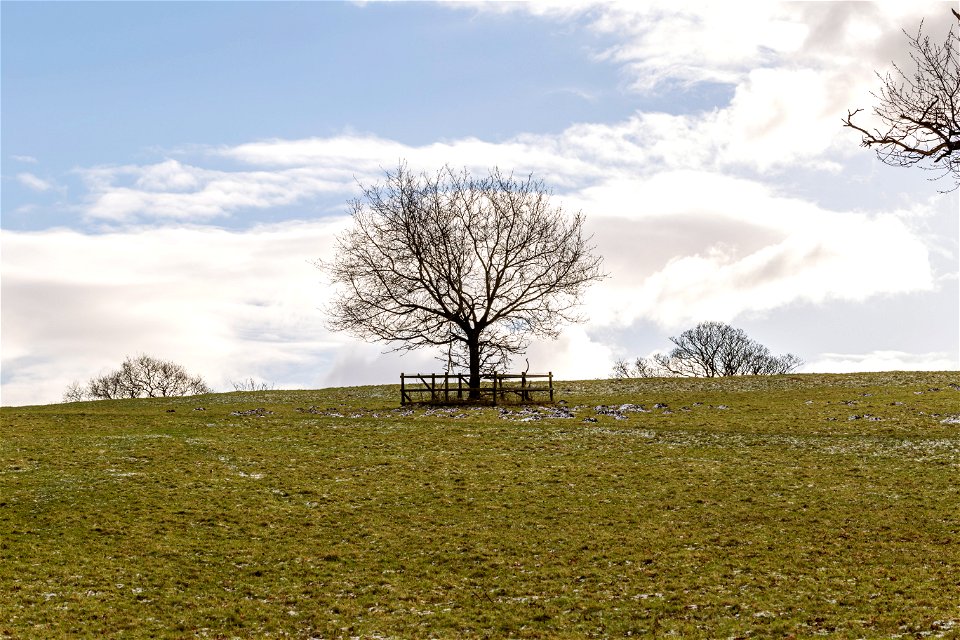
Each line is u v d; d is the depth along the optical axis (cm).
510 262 7450
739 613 2309
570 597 2502
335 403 7062
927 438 4588
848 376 7825
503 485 3759
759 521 3166
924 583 2431
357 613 2425
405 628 2314
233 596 2552
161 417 5800
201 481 3762
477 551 2917
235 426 5353
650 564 2747
